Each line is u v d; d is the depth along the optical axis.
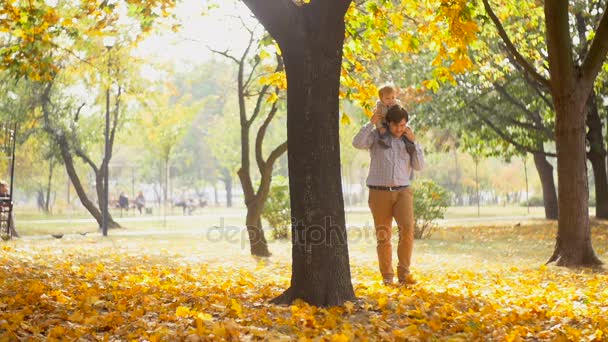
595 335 5.27
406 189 8.30
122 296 7.03
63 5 17.38
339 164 6.45
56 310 6.02
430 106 25.81
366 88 9.29
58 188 57.34
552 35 11.12
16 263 10.15
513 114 26.59
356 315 6.11
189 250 15.20
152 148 42.44
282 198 21.64
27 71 11.95
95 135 30.88
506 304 7.02
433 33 9.27
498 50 21.06
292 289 6.54
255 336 5.24
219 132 55.97
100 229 29.17
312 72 6.27
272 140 56.34
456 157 58.22
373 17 9.21
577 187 11.38
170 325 5.56
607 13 10.97
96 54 24.88
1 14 11.64
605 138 25.94
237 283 8.55
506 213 44.34
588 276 9.95
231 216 44.34
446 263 12.88
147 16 12.20
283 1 6.23
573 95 11.27
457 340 5.16
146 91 28.48
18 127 27.52
